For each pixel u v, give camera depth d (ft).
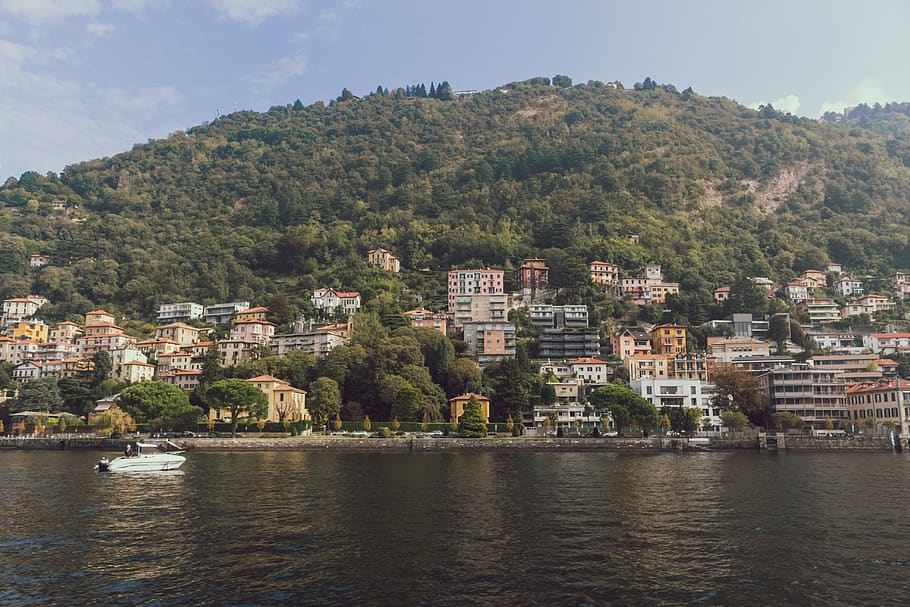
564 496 202.39
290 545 130.82
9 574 110.01
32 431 549.95
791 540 138.62
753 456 403.95
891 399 524.11
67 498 195.52
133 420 510.17
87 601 96.58
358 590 101.81
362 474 267.80
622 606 95.71
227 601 96.63
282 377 597.93
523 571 112.88
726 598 99.71
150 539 136.26
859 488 226.79
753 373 651.25
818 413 574.56
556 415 583.99
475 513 168.96
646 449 443.73
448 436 480.64
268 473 271.69
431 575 110.01
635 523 156.46
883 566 117.91
